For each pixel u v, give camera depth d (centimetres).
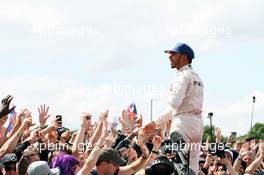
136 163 1416
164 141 1409
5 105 1580
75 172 1466
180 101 1448
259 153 1867
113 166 1312
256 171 2008
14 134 1553
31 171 1325
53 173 1340
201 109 1484
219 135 1798
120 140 1738
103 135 1459
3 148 1517
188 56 1474
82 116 1658
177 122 1467
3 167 1444
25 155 1439
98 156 1341
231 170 1766
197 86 1469
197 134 1475
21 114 1639
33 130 1666
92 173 1440
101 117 1488
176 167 1330
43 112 1741
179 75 1462
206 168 1848
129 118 1883
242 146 2166
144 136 1444
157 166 1208
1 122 1595
